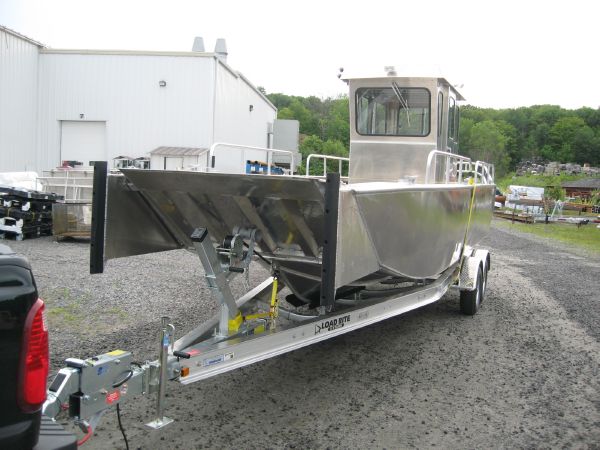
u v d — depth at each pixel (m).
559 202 35.62
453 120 7.92
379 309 5.07
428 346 6.12
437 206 5.70
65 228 12.07
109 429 3.81
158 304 7.11
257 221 4.37
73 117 20.25
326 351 5.85
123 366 3.09
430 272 6.02
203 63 19.66
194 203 4.47
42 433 2.32
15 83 18.97
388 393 4.73
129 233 4.56
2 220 12.14
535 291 9.52
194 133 19.95
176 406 4.28
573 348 6.22
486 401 4.63
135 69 19.89
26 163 19.83
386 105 7.22
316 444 3.75
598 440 3.98
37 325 2.18
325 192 3.56
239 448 3.64
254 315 4.60
